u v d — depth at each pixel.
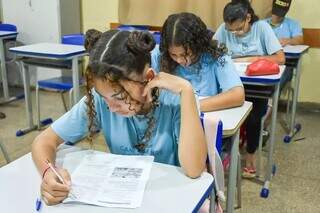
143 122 1.27
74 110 1.31
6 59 4.51
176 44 1.82
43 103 4.28
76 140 1.35
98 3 4.70
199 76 1.97
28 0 4.53
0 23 4.71
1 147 2.77
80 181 1.09
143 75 1.09
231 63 2.01
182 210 0.95
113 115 1.29
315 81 4.10
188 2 4.09
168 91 1.22
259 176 2.68
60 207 0.98
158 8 4.23
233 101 1.81
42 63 3.28
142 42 1.05
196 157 1.13
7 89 4.35
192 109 1.17
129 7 4.38
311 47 4.03
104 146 2.78
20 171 1.17
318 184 2.61
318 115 4.03
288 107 3.72
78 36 3.68
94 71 1.05
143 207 0.97
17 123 3.70
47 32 4.56
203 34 1.90
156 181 1.09
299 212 2.28
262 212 2.27
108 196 1.01
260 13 3.86
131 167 1.17
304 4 3.97
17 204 1.00
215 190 1.24
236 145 1.73
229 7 2.90
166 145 1.28
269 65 2.33
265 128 2.99
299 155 3.08
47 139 1.28
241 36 3.01
